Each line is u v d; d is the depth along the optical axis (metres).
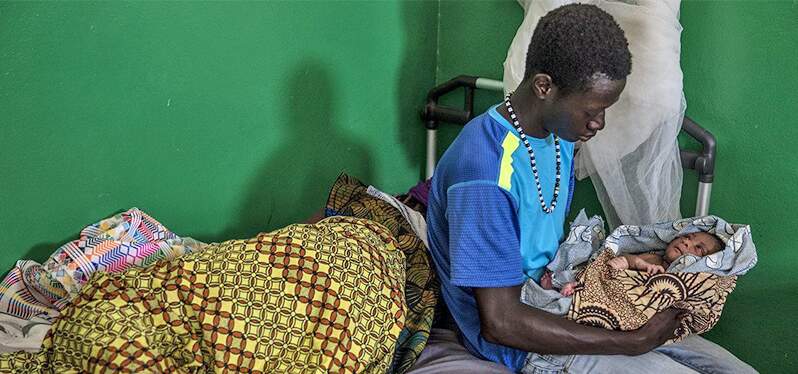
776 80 1.79
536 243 1.66
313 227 1.70
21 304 1.74
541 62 1.43
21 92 1.69
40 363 1.46
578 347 1.55
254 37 2.06
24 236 1.77
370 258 1.69
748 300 1.95
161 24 1.87
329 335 1.57
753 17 1.80
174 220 2.03
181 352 1.51
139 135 1.90
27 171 1.74
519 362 1.66
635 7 1.84
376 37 2.34
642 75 1.84
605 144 1.93
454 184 1.52
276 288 1.58
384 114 2.45
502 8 2.30
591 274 1.63
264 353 1.54
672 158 1.90
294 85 2.18
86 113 1.80
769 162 1.84
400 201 2.20
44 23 1.69
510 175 1.52
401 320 1.67
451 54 2.49
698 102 1.95
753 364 1.97
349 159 2.39
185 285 1.53
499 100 2.37
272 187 2.22
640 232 1.77
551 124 1.48
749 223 1.91
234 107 2.06
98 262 1.79
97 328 1.44
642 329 1.58
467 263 1.50
